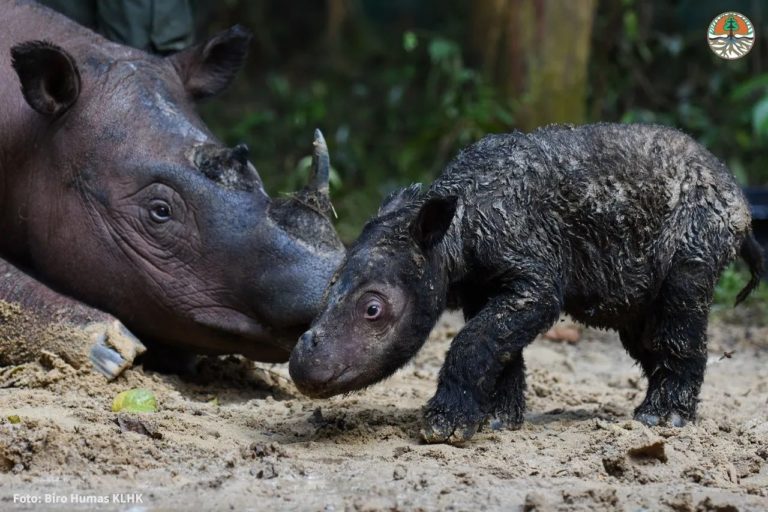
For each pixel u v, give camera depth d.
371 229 12.67
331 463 11.95
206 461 11.92
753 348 21.12
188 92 17.08
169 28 19.08
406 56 37.50
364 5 42.91
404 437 13.00
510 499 10.80
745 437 13.05
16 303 15.00
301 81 37.97
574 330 21.48
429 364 18.59
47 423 12.27
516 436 13.05
